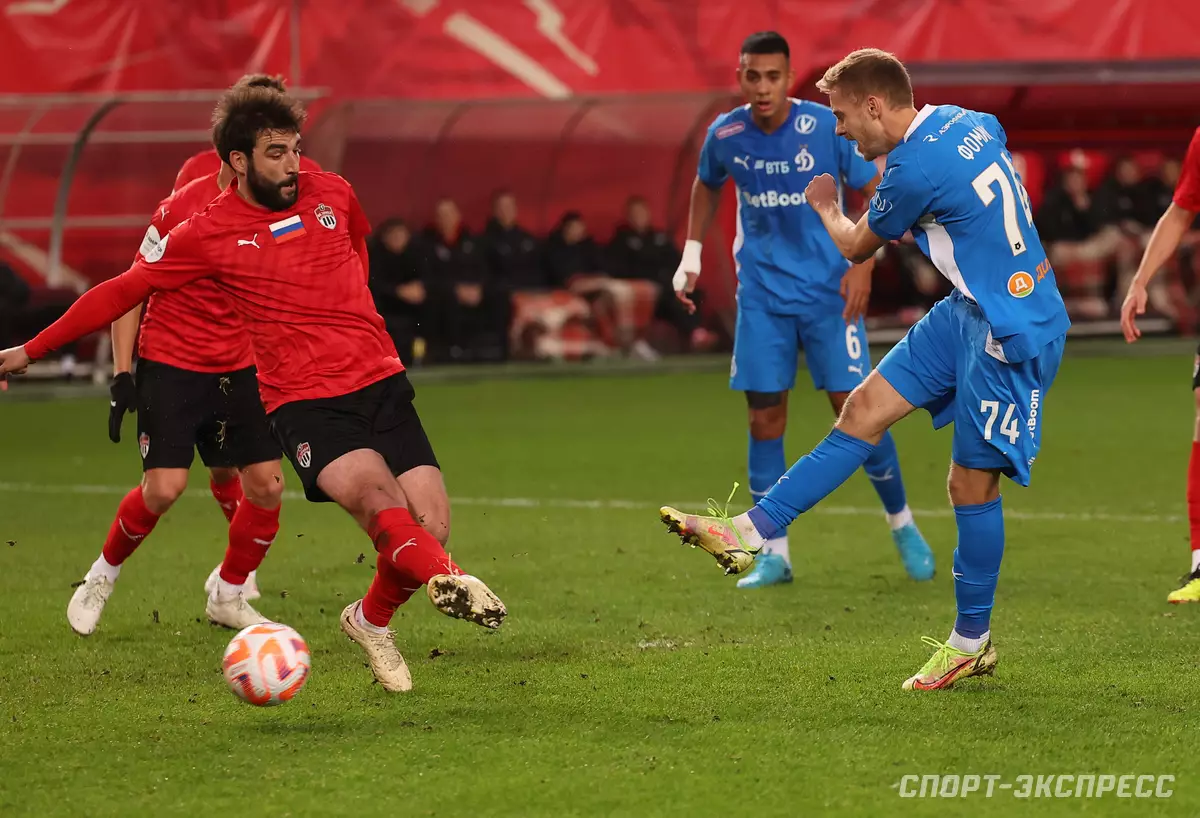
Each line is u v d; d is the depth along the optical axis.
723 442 40.91
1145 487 31.98
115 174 60.31
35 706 16.27
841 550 26.28
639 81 67.75
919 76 66.25
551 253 62.69
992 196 15.84
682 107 63.06
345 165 63.41
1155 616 20.33
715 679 16.98
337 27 67.06
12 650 19.19
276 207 16.06
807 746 14.26
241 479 19.89
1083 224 65.50
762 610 21.23
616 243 63.03
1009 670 17.27
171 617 21.30
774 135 23.98
